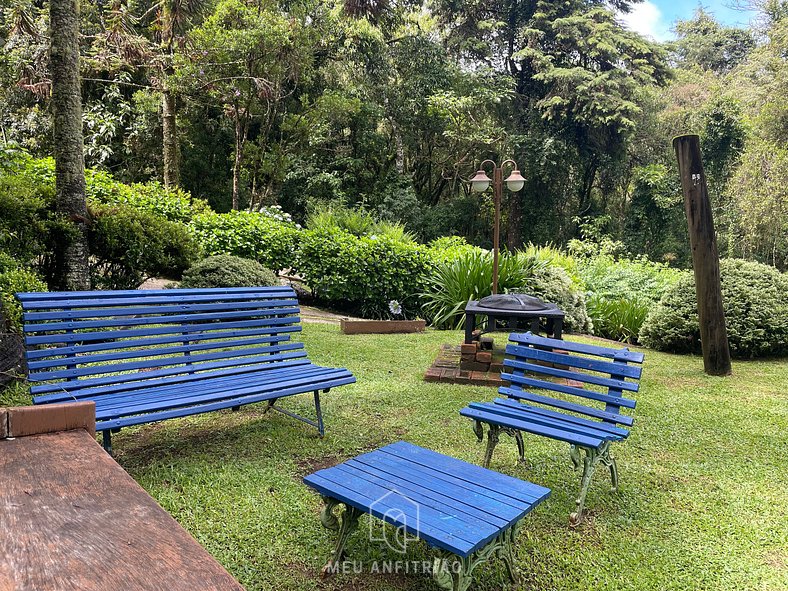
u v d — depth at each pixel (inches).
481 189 267.0
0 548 36.5
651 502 106.7
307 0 531.5
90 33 444.8
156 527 40.4
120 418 96.9
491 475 84.2
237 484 105.0
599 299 378.6
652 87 794.8
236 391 114.8
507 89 752.3
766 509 104.5
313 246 340.5
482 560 68.4
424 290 346.0
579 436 99.4
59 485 46.5
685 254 773.3
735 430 149.6
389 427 141.6
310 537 88.0
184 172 627.5
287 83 616.4
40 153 443.8
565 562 84.7
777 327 242.7
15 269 175.8
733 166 716.7
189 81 444.5
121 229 238.5
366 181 738.8
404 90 726.5
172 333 124.1
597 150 782.5
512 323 195.8
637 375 107.4
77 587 32.6
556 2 765.3
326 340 253.3
